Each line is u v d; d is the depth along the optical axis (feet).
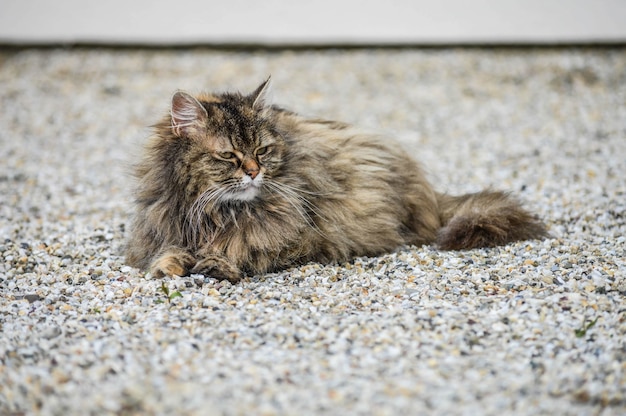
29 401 11.92
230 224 16.70
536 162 26.16
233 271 16.42
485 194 19.70
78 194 24.27
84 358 13.01
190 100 16.12
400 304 15.03
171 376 12.36
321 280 16.51
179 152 16.31
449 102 32.68
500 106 32.07
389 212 18.47
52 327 14.25
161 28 39.19
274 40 38.19
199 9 40.50
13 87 34.88
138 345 13.44
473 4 40.50
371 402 11.61
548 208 21.34
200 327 14.10
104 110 32.55
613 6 39.99
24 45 38.78
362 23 39.32
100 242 19.81
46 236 20.27
